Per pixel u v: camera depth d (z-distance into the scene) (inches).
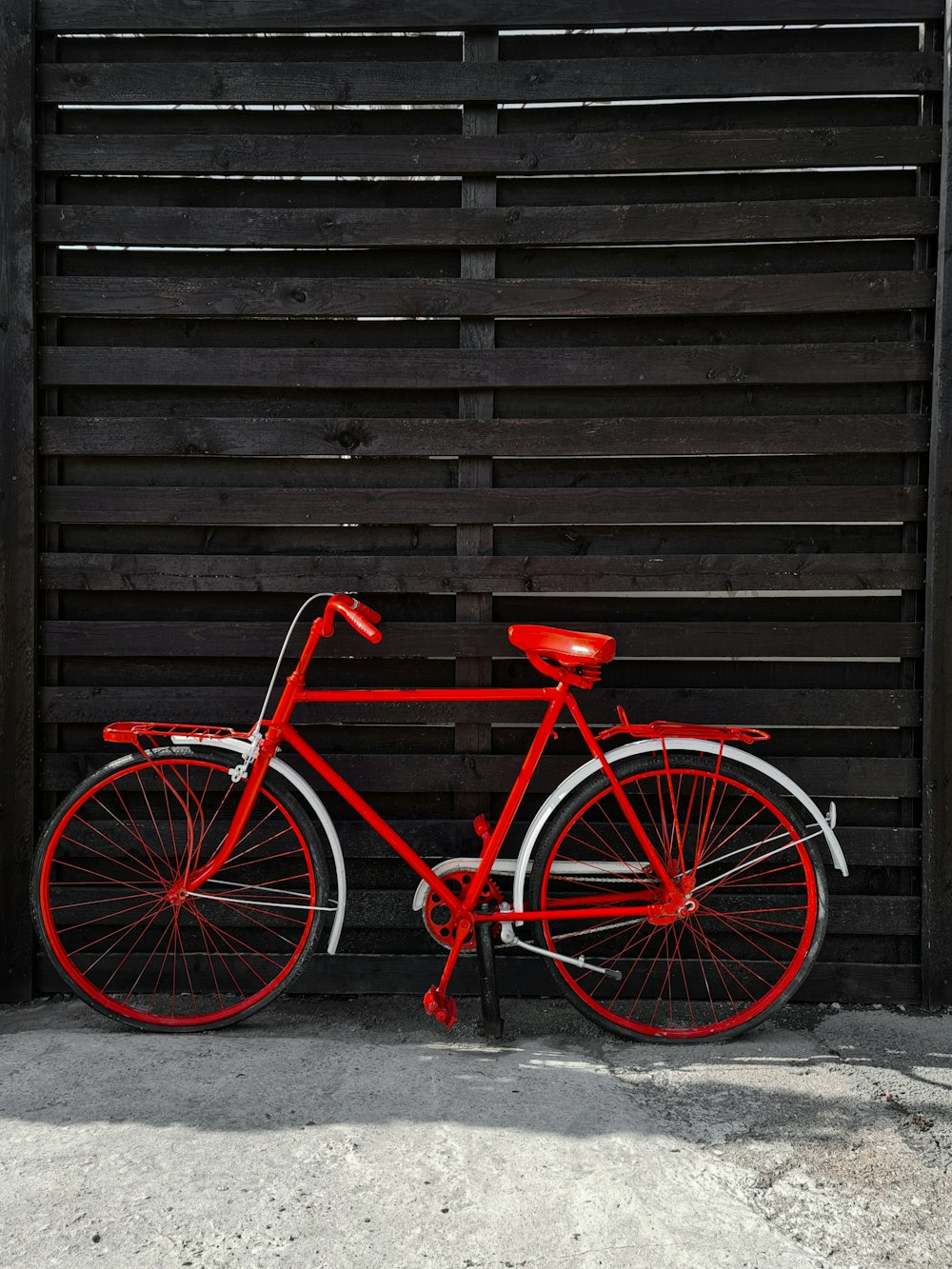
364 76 108.3
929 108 107.7
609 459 111.8
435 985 111.3
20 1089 88.4
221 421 111.2
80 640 112.2
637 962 110.7
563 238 109.2
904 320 110.0
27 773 111.3
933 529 107.9
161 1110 84.4
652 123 109.3
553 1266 65.1
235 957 112.5
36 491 111.2
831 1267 65.9
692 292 109.0
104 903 112.5
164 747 104.9
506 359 110.0
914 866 110.8
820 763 111.6
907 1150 80.7
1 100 108.6
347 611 99.3
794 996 111.4
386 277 111.3
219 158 109.5
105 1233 67.9
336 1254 66.0
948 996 109.8
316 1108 84.8
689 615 112.3
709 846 111.8
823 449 109.3
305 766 112.3
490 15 107.2
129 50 110.4
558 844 103.5
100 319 112.2
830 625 110.7
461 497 110.9
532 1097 87.7
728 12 106.5
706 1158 78.7
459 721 111.3
